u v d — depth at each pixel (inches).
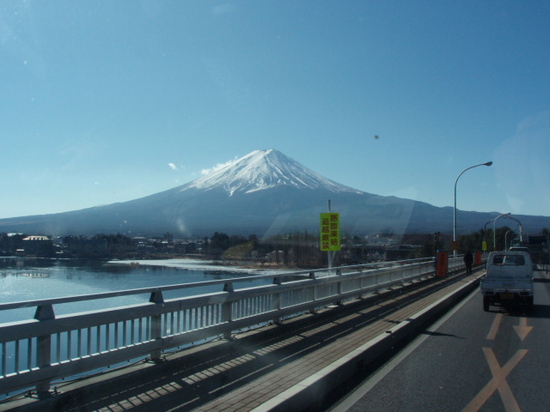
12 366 209.3
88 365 224.1
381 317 483.5
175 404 210.1
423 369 298.0
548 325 482.0
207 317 320.2
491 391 251.1
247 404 208.5
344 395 244.2
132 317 253.1
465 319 526.3
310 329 410.9
